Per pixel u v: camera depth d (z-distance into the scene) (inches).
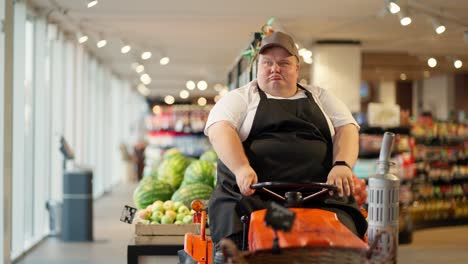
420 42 554.3
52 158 463.2
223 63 727.1
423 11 414.6
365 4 390.3
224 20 440.8
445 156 541.3
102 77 734.5
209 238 174.1
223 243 95.8
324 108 145.7
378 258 104.8
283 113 138.1
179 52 625.9
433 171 530.6
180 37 522.9
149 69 809.5
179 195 243.3
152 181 258.2
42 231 414.6
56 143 464.1
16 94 362.6
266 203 129.6
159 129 814.5
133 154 952.9
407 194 440.8
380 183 118.3
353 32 497.7
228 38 525.7
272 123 137.3
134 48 592.1
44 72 413.7
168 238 210.8
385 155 122.6
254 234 113.3
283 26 460.4
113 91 882.8
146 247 204.8
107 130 792.3
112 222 494.6
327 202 130.6
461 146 558.6
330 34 508.4
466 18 438.3
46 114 438.9
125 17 432.5
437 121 583.8
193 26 466.6
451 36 519.5
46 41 422.3
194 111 776.9
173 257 205.5
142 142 990.4
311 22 450.3
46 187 437.4
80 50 558.6
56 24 449.7
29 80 407.8
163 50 608.7
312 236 108.0
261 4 389.1
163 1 378.9
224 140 133.6
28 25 405.7
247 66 259.6
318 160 136.4
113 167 907.4
